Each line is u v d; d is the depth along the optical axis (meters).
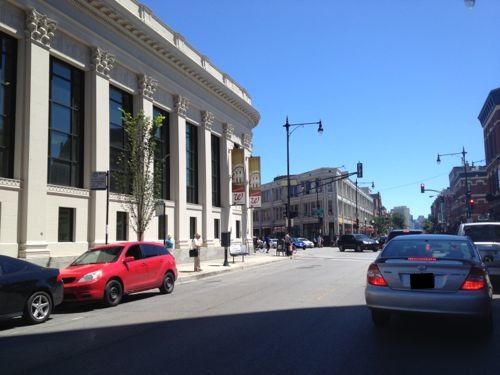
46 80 18.16
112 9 21.48
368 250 47.97
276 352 6.84
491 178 55.81
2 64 17.17
